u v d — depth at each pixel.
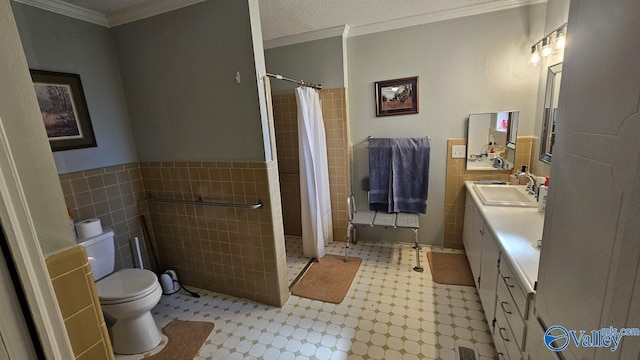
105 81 2.13
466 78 2.53
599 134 0.61
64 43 1.88
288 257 2.97
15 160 0.63
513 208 1.91
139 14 2.01
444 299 2.15
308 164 2.64
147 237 2.46
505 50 2.39
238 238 2.18
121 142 2.25
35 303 0.55
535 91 2.38
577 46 0.71
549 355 0.87
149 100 2.19
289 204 3.46
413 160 2.74
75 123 1.95
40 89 1.77
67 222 0.73
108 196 2.17
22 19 1.68
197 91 2.02
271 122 1.99
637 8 0.49
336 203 3.16
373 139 2.83
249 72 1.84
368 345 1.75
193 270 2.45
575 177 0.71
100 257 1.95
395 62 2.69
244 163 2.01
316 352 1.72
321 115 2.81
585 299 0.66
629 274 0.51
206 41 1.90
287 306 2.17
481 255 1.95
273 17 2.35
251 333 1.91
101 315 0.81
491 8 2.33
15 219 0.52
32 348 0.55
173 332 1.95
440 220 2.93
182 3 1.89
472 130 2.60
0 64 0.60
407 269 2.60
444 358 1.63
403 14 2.46
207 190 2.19
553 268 0.84
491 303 1.65
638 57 0.49
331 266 2.71
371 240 3.22
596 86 0.62
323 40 2.77
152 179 2.38
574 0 0.73
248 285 2.25
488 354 1.64
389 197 2.83
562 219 0.78
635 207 0.49
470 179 2.71
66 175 1.91
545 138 2.18
